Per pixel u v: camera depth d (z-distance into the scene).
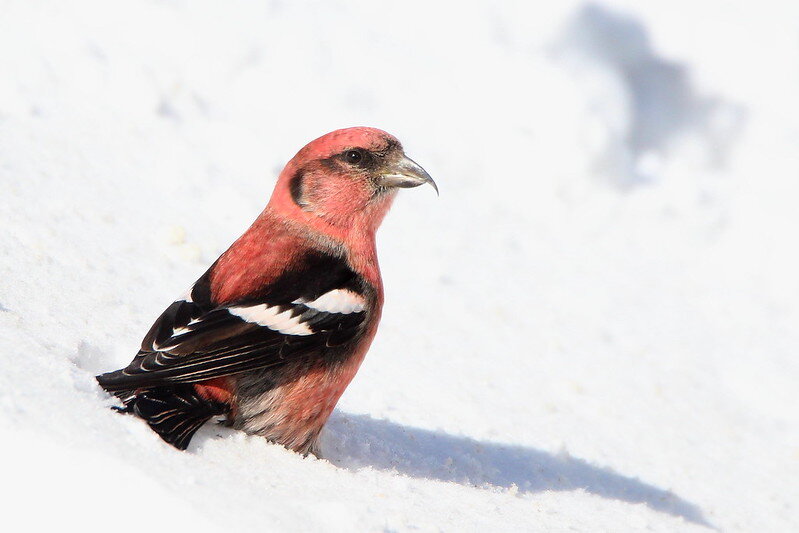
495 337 12.05
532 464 9.37
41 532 5.83
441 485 7.92
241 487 6.51
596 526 8.12
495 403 10.45
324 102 15.59
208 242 11.55
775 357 13.76
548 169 16.39
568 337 12.67
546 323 12.81
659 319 13.97
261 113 14.90
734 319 14.55
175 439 6.81
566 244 15.22
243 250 7.80
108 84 13.80
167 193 12.30
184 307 7.36
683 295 14.90
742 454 11.44
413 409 9.72
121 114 13.49
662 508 9.38
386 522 6.66
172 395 7.16
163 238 11.04
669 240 16.25
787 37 19.64
